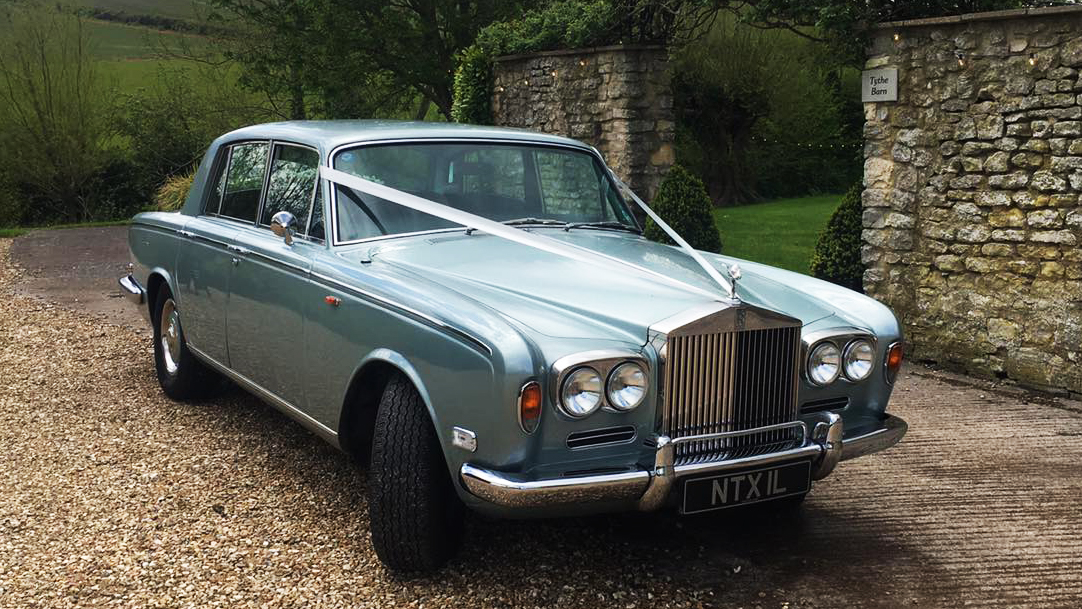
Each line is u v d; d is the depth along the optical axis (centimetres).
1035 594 348
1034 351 653
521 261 389
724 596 343
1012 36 647
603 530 400
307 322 403
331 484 444
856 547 390
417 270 375
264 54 2125
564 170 477
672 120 1141
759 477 334
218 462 473
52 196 2594
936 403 620
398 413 339
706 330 322
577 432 312
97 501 422
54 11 2512
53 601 330
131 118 2644
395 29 1972
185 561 363
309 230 427
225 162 536
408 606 330
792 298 385
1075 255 625
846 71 2595
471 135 459
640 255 411
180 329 552
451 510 345
